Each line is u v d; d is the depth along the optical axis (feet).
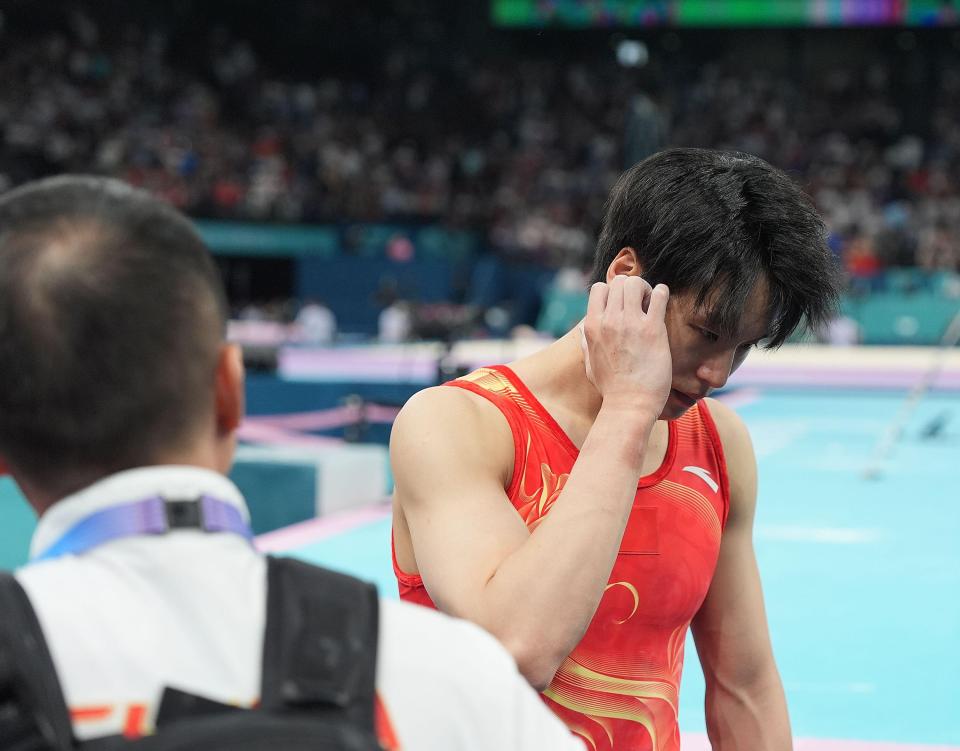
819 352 95.40
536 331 116.98
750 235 7.93
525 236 134.41
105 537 4.41
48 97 135.13
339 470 36.94
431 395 8.57
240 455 36.94
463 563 7.64
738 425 9.61
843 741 18.40
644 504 8.73
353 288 122.31
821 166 158.71
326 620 4.34
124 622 4.27
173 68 157.28
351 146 153.89
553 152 161.89
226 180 134.72
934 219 135.64
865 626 25.50
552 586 7.06
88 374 4.33
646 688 8.68
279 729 3.97
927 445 56.75
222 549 4.47
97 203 4.53
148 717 4.14
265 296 132.87
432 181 150.30
